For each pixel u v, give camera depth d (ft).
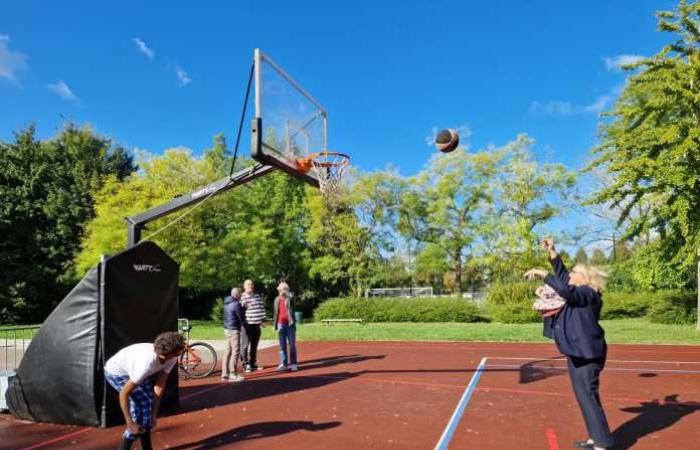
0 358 47.16
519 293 82.33
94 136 113.91
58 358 22.00
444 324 76.54
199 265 84.69
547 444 18.63
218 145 135.03
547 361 38.73
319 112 32.01
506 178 99.55
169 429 21.33
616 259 115.34
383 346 51.96
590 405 16.56
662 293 79.15
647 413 22.75
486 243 98.84
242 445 19.07
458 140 23.36
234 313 32.83
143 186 80.28
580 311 16.44
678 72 53.42
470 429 20.68
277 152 25.71
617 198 56.70
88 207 103.91
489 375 33.17
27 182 103.30
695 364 36.70
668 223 58.95
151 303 23.80
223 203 92.27
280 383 31.50
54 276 103.14
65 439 20.03
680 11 55.52
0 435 20.63
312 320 98.02
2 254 99.71
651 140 53.83
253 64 24.02
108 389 21.58
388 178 104.42
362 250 104.99
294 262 111.65
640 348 46.39
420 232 110.22
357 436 19.95
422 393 27.81
